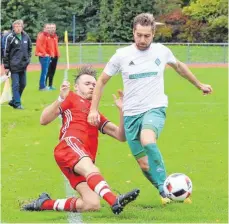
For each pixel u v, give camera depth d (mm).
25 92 26703
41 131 17562
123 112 10227
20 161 13758
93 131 9914
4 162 13641
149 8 59719
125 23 60469
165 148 15156
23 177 12219
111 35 60875
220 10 58031
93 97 9922
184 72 10719
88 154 9594
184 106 22469
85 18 63531
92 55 46969
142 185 11492
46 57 27016
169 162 13547
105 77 10086
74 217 9328
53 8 62625
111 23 60781
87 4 63406
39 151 14891
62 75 34156
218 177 12117
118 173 12508
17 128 18078
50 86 27547
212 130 17703
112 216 9352
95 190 9102
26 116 20109
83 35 63531
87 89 10000
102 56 46906
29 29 61000
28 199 10492
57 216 9430
